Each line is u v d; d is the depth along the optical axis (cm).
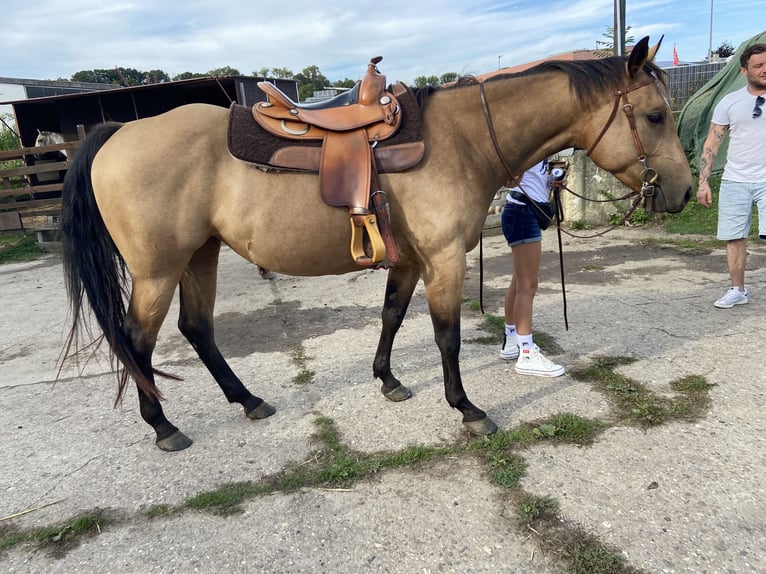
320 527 203
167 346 419
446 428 269
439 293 248
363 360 361
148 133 234
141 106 1087
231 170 234
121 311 251
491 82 253
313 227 234
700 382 295
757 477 215
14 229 921
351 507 213
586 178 745
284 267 249
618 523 195
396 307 290
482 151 253
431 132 243
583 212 758
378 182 232
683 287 467
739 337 351
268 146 230
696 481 214
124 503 224
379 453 250
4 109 2034
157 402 262
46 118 1162
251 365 367
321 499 219
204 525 208
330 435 266
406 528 200
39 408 318
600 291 475
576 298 459
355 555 188
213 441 269
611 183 739
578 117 253
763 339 345
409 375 333
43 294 612
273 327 446
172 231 232
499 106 252
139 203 226
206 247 268
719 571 172
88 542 202
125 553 195
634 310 418
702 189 412
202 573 183
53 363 396
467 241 250
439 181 238
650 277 507
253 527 205
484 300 477
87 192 239
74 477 244
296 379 338
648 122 245
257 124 235
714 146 404
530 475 226
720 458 228
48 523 214
